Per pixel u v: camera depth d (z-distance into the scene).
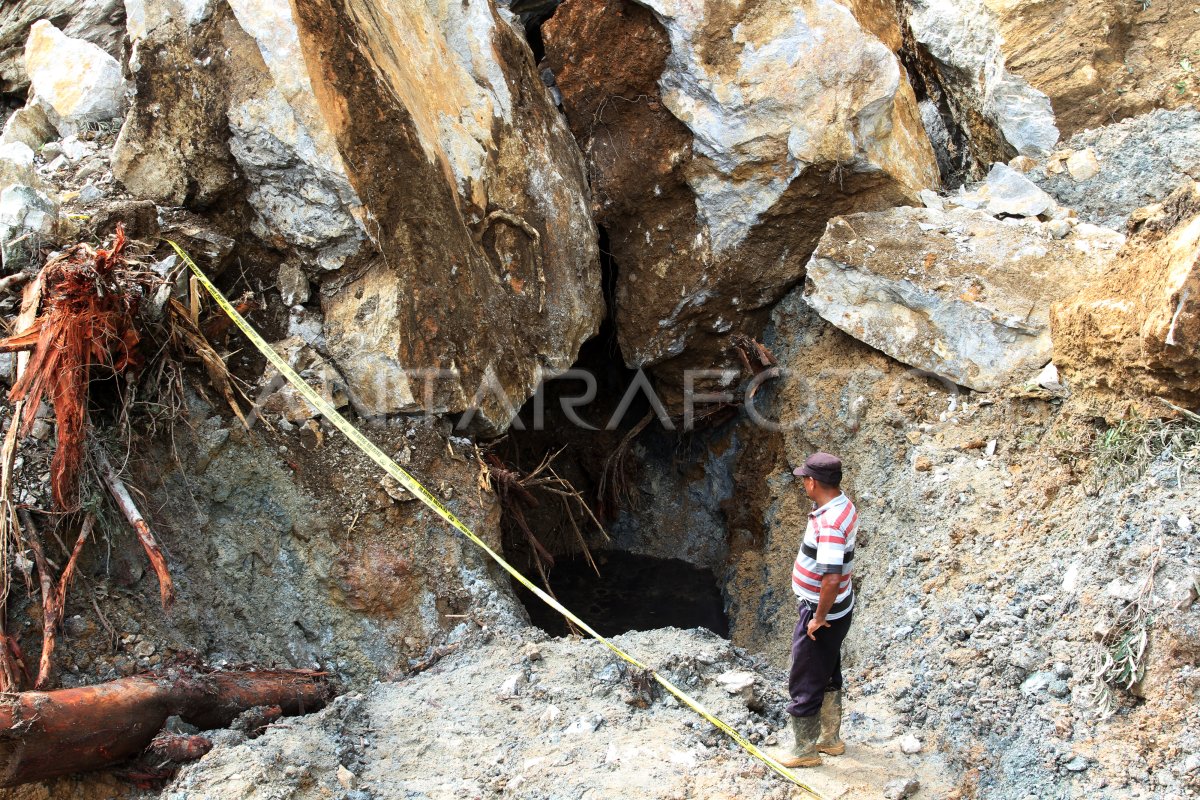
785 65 7.90
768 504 8.55
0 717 4.43
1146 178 8.20
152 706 5.00
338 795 4.61
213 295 6.43
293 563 6.60
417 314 6.96
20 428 5.48
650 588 9.26
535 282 8.12
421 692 5.82
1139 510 5.29
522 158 8.07
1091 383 6.12
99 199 7.00
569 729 5.20
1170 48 8.80
